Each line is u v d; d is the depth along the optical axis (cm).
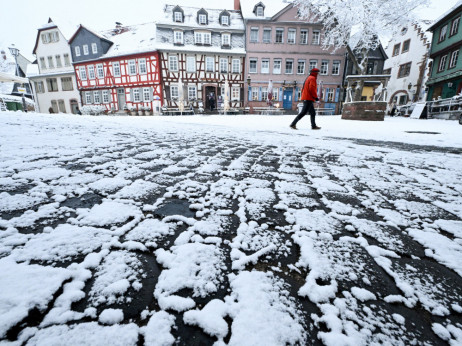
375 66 2559
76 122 568
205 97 2438
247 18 2267
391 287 75
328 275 78
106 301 64
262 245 93
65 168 187
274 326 59
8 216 105
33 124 447
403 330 60
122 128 512
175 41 2328
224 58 2380
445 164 272
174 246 89
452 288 76
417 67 2680
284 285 73
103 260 79
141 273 75
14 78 1672
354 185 183
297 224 112
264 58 2392
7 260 75
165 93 2373
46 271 72
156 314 61
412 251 97
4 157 207
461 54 1838
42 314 58
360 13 1359
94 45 2484
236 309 63
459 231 113
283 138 459
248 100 2472
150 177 175
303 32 2369
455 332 60
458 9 1838
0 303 59
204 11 2381
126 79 2442
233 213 121
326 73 2462
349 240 101
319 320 61
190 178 178
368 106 1069
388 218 126
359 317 63
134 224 104
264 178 189
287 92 2484
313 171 220
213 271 77
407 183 193
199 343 54
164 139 379
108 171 185
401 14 1409
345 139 486
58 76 2762
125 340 53
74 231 95
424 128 767
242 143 372
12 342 51
